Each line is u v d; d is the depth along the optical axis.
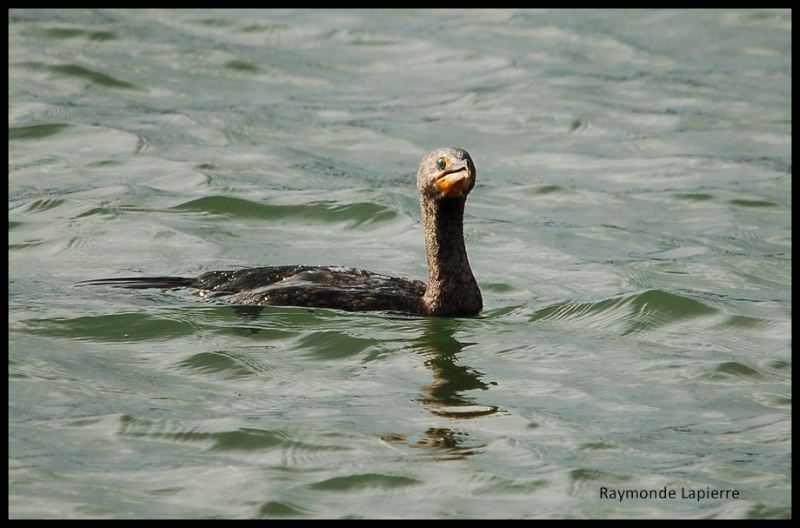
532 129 23.66
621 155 22.36
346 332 13.15
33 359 12.30
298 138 22.58
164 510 9.54
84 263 15.80
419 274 15.89
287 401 11.57
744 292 15.65
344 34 28.69
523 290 15.43
